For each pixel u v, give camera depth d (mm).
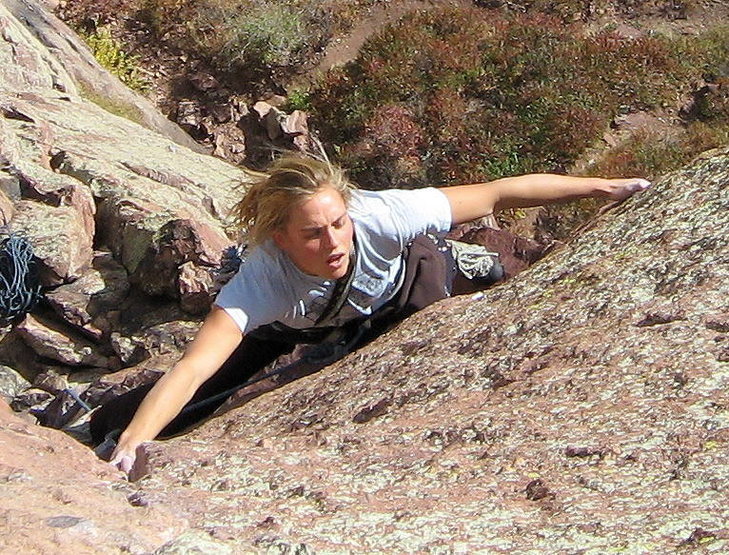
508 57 19531
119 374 6074
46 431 2697
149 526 1982
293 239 3449
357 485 2518
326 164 3465
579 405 2795
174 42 20031
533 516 2311
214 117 19281
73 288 7898
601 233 3834
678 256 3416
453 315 3650
